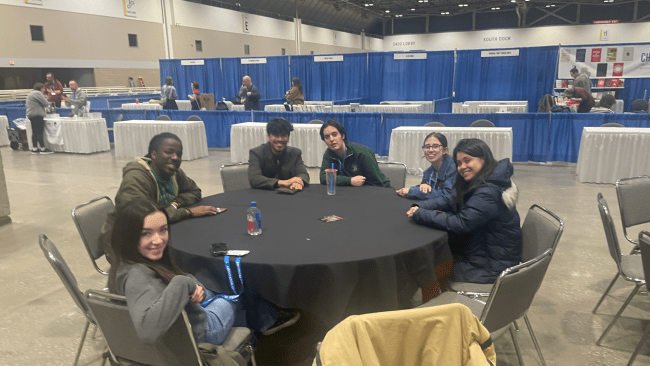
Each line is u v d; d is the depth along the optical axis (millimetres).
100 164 7629
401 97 12688
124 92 16078
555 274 3207
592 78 11070
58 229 4328
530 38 25156
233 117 8859
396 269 1893
